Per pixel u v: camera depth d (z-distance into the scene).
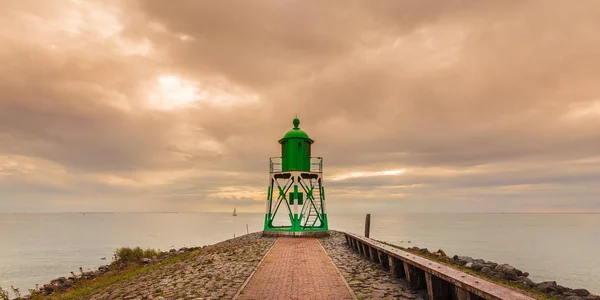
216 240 87.44
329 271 12.90
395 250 12.12
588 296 12.89
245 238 30.56
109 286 13.76
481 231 138.50
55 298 13.91
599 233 142.88
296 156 30.77
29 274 43.59
